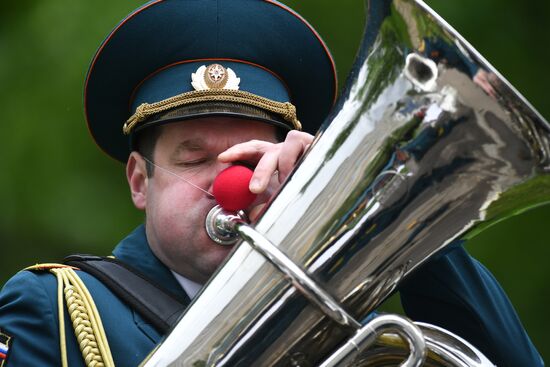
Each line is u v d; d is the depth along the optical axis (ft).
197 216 30.55
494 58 63.98
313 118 34.65
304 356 25.72
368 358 28.02
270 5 32.99
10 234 65.57
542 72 64.54
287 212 25.76
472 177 25.76
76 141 64.23
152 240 31.73
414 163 25.67
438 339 27.71
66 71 63.82
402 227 25.91
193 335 25.63
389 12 25.85
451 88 25.26
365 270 25.82
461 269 32.81
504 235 62.34
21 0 66.80
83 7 64.59
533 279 62.13
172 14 32.37
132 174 32.68
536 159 25.41
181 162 31.07
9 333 29.45
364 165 25.79
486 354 32.60
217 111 31.22
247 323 25.52
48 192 64.23
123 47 32.65
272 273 25.48
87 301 30.07
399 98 25.72
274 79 32.99
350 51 63.21
